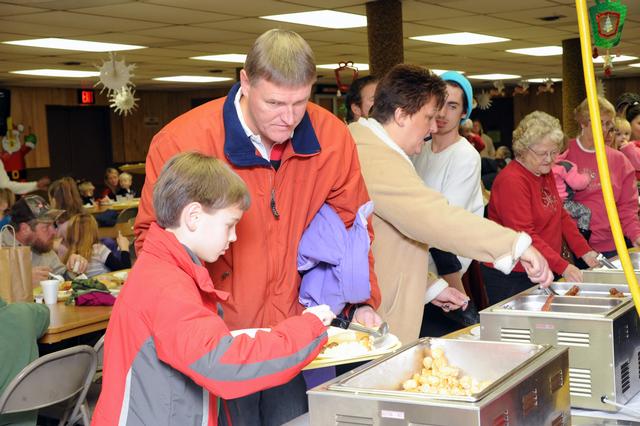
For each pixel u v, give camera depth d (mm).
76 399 3586
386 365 1887
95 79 13922
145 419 1707
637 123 6324
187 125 2215
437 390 1723
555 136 3295
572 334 2215
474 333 2559
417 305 2688
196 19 7859
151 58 11133
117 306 1750
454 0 7410
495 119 21625
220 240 1797
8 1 6512
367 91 3883
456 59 13016
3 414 3188
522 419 1710
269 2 7039
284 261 2285
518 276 3416
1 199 6855
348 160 2410
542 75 17156
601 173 1336
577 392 2211
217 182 1763
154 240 1770
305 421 2012
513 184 3342
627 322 2270
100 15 7375
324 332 1748
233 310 2238
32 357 3260
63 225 5766
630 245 4449
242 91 2127
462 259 3273
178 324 1649
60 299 4402
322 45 10328
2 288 3676
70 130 15953
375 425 1638
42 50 9812
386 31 7316
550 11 8281
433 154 3479
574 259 4012
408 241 2682
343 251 2318
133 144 17047
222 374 1619
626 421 2084
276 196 2258
